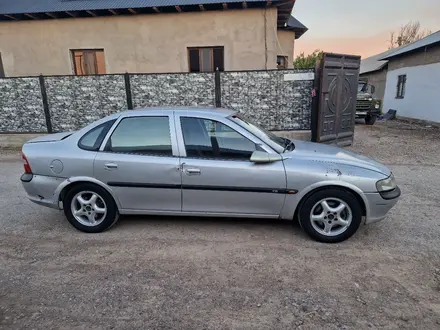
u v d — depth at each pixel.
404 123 16.05
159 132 3.71
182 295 2.69
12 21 11.76
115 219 3.87
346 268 3.07
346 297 2.65
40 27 11.74
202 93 8.73
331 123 8.60
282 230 3.88
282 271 3.03
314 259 3.23
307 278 2.91
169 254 3.35
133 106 9.05
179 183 3.62
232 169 3.52
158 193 3.69
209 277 2.94
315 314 2.45
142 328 2.32
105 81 8.96
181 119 3.71
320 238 3.55
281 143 3.99
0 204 4.94
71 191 3.80
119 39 11.58
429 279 2.88
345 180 3.41
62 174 3.75
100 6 11.02
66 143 3.85
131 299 2.64
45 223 4.20
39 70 12.12
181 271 3.04
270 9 10.77
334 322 2.36
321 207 3.54
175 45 11.41
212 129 3.66
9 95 9.36
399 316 2.42
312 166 3.49
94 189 3.76
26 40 11.91
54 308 2.55
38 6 11.59
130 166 3.64
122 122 3.77
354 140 10.59
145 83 8.85
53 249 3.50
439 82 14.06
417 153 8.43
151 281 2.89
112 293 2.73
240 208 3.65
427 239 3.64
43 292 2.75
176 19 11.19
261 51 11.09
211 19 11.03
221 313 2.47
